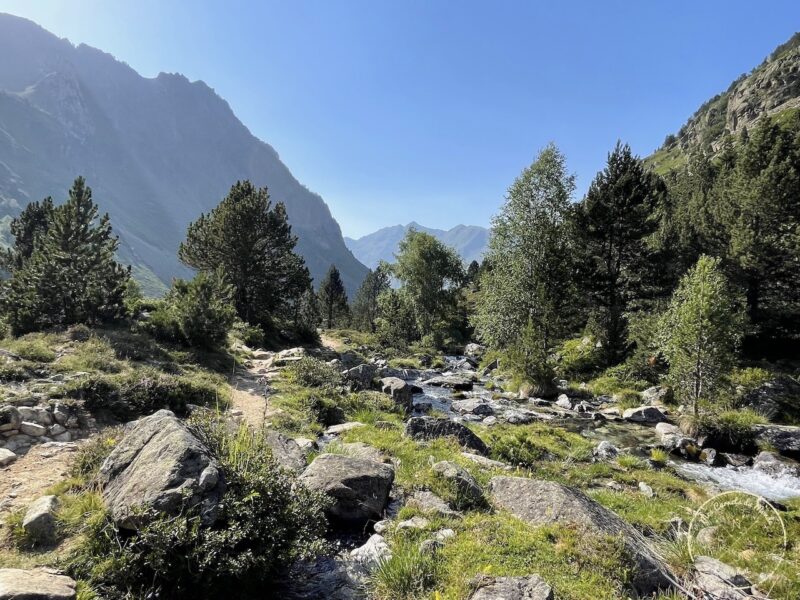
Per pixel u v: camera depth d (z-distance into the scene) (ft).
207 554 16.93
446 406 78.23
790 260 103.81
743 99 517.14
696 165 284.82
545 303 102.94
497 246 121.60
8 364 42.16
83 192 77.36
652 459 50.98
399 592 18.75
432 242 215.10
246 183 144.87
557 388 91.30
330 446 37.11
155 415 24.16
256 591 18.62
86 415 35.70
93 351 55.21
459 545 21.61
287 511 20.66
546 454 48.60
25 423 30.94
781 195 110.01
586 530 22.22
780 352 104.94
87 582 16.20
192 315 75.00
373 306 343.46
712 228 125.29
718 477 48.42
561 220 118.73
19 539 18.61
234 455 22.17
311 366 71.56
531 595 17.19
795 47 534.78
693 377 65.41
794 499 40.37
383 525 25.39
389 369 118.42
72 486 23.36
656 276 119.55
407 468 34.27
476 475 34.12
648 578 19.84
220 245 126.52
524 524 24.03
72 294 72.43
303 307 226.99
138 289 155.63
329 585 20.20
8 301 70.49
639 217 115.44
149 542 16.69
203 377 57.26
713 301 63.82
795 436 56.18
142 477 19.53
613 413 75.97
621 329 114.93
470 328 237.66
